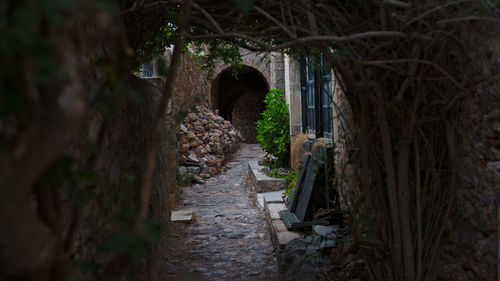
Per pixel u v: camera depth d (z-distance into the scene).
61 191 1.47
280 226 5.18
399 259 2.43
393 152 2.62
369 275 2.85
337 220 4.25
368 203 2.57
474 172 2.12
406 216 2.36
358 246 2.67
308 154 5.99
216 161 11.08
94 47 1.88
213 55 3.15
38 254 0.83
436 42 2.13
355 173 2.83
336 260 3.54
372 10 2.20
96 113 1.88
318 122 6.11
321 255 3.80
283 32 2.49
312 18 1.89
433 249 2.44
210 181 9.88
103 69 1.22
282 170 8.82
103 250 1.02
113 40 2.24
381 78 2.33
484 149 2.04
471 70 2.07
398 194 2.38
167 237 5.37
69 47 0.85
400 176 2.35
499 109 1.91
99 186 1.92
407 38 1.92
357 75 2.39
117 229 2.25
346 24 2.13
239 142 17.31
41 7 0.76
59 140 0.84
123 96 1.29
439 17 2.02
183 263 4.69
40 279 0.85
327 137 5.60
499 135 1.94
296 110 8.05
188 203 7.75
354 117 2.67
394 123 2.50
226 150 12.84
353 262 3.43
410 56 2.06
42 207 1.09
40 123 0.84
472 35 2.03
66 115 0.83
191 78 12.11
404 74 2.09
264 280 4.17
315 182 5.19
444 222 2.32
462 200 2.24
